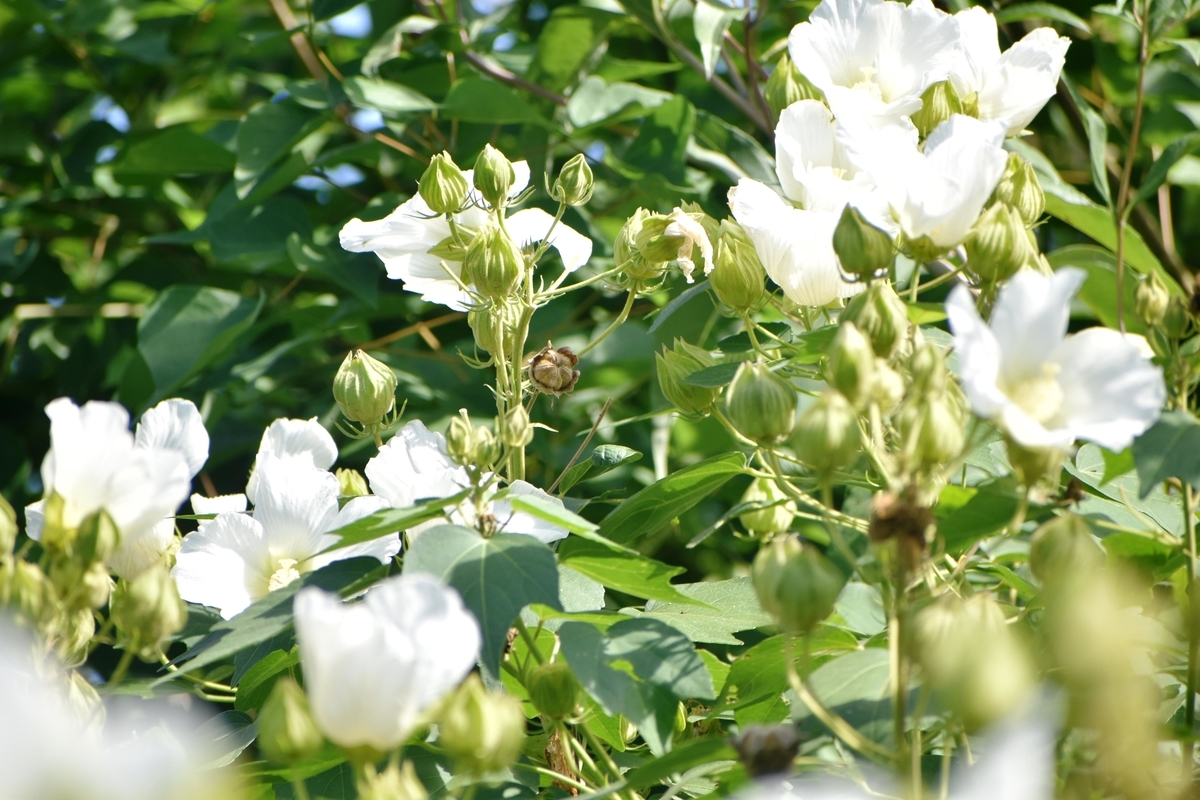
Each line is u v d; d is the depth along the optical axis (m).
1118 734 1.78
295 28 2.61
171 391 2.43
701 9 2.32
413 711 1.78
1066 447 1.82
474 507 1.93
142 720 1.97
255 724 1.96
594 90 2.59
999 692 1.78
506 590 1.86
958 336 1.81
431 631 1.78
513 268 2.00
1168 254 2.60
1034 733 1.77
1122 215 2.07
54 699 1.81
